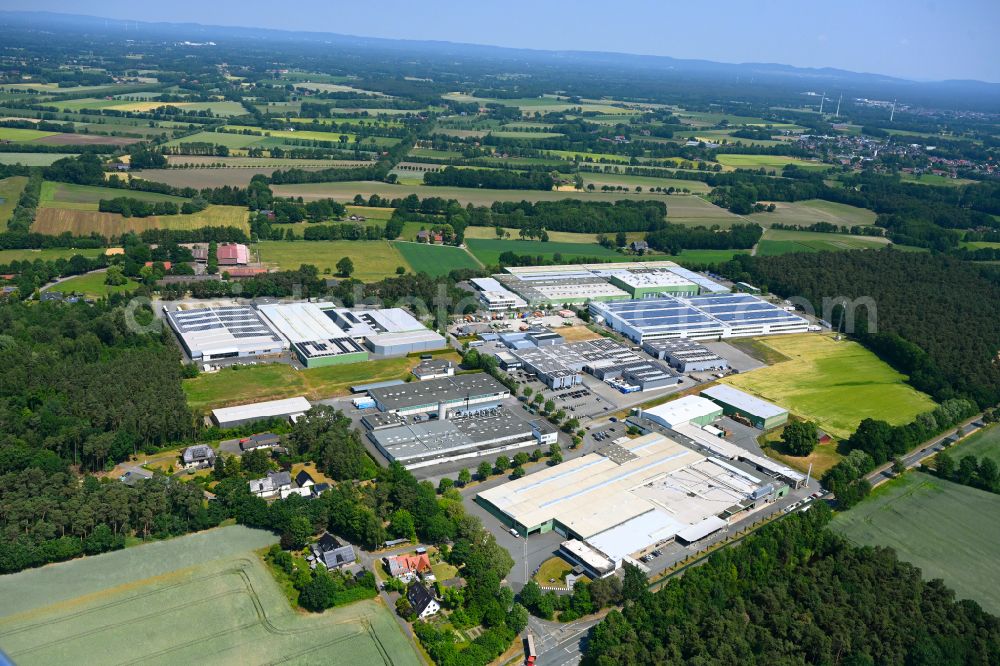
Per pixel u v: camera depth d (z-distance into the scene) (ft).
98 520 605.73
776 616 535.60
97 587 558.56
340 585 572.51
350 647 516.73
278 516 627.46
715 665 483.92
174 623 528.63
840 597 561.43
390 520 645.92
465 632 536.01
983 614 559.79
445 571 597.52
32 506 598.75
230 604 550.36
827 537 647.56
